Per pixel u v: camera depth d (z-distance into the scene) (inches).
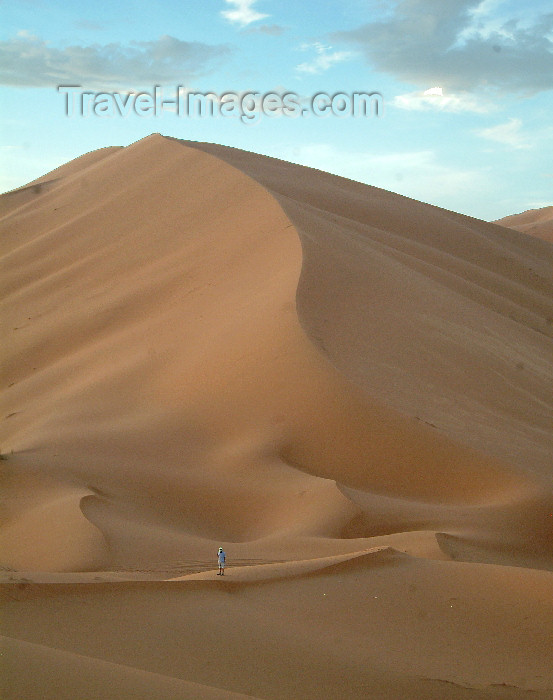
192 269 1742.1
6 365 1695.4
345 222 2215.8
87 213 2411.4
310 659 427.8
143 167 2539.4
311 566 573.3
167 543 847.7
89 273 2026.3
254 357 1239.5
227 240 1792.6
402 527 930.1
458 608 510.3
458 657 453.1
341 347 1259.8
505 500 1004.6
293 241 1593.3
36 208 2753.4
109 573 648.4
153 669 385.1
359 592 531.2
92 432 1187.3
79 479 1032.8
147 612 463.8
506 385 1413.6
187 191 2183.8
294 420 1129.4
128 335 1579.7
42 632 417.1
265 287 1475.1
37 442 1171.9
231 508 1010.7
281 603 512.4
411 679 415.8
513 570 550.3
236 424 1160.8
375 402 1125.7
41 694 292.0
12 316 1939.0
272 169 2812.5
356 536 907.4
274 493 1009.5
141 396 1309.1
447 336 1478.8
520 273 2546.8
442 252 2370.8
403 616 500.4
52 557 805.9
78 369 1526.8
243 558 797.9
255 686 382.6
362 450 1087.6
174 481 1058.7
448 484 1055.6
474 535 896.3
